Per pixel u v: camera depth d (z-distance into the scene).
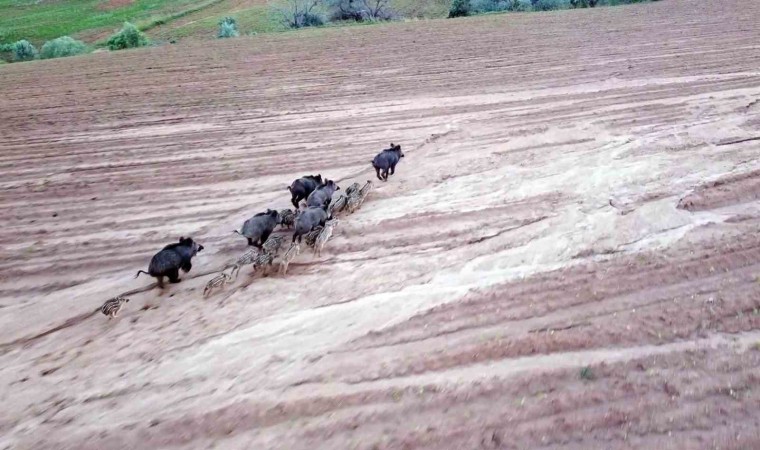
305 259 9.24
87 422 6.09
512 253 8.91
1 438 5.96
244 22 50.75
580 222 9.66
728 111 15.10
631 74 20.67
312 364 6.72
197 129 17.61
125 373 6.83
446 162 13.23
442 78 22.30
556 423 5.51
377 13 48.78
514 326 7.07
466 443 5.38
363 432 5.63
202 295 8.45
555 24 34.69
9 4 62.50
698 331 6.63
